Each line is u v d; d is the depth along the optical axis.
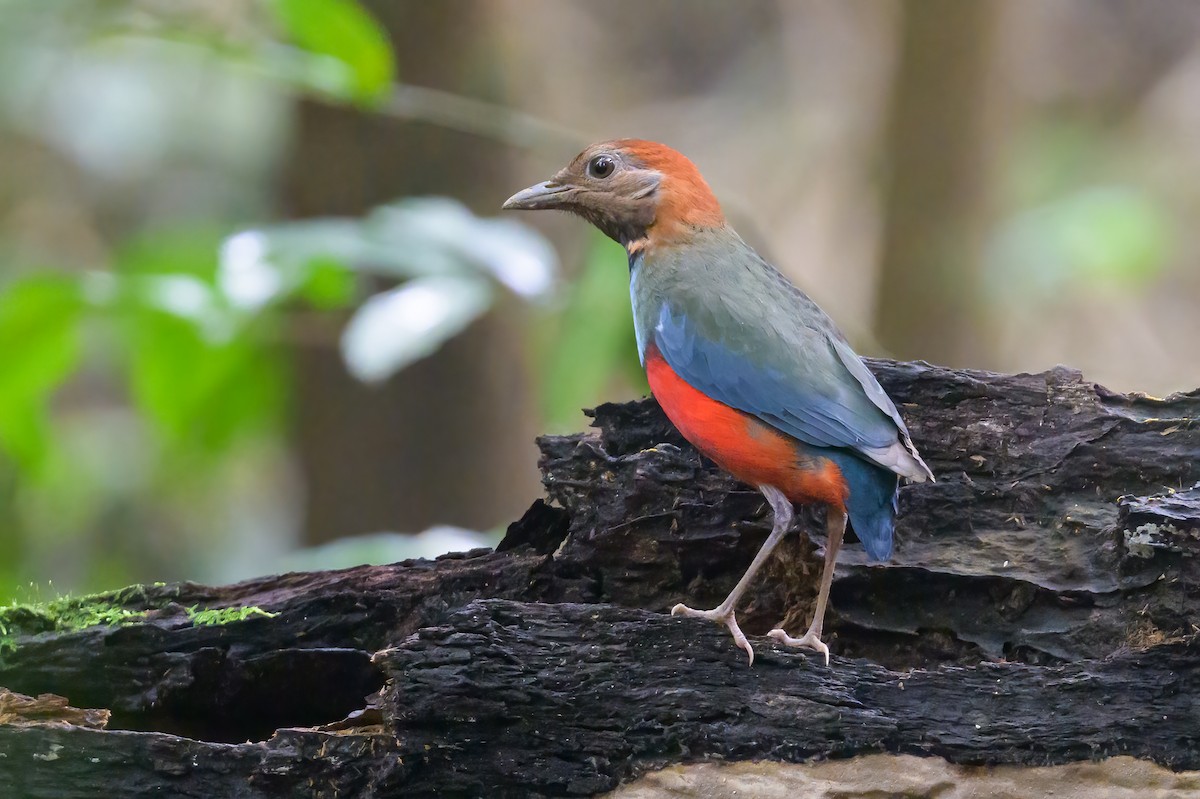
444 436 14.87
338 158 14.52
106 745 7.61
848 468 8.23
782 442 8.27
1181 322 23.06
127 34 12.60
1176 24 25.47
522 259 11.02
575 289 11.76
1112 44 25.48
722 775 7.54
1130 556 7.97
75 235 21.16
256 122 20.95
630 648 7.77
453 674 7.57
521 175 15.01
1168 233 21.06
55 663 8.52
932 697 7.68
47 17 12.56
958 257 17.58
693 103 26.00
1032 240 18.88
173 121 20.75
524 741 7.60
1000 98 17.78
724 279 8.97
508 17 15.14
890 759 7.54
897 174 17.81
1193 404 8.73
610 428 9.40
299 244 10.88
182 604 8.95
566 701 7.61
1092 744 7.52
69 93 20.25
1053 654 8.20
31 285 11.20
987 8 17.41
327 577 9.08
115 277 11.53
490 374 14.85
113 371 18.69
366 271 13.54
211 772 7.61
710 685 7.68
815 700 7.62
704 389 8.47
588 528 9.00
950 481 8.76
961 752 7.52
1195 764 7.50
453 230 11.03
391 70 12.58
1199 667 7.62
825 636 8.64
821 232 24.73
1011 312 21.36
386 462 14.91
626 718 7.61
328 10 11.73
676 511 8.88
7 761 7.54
